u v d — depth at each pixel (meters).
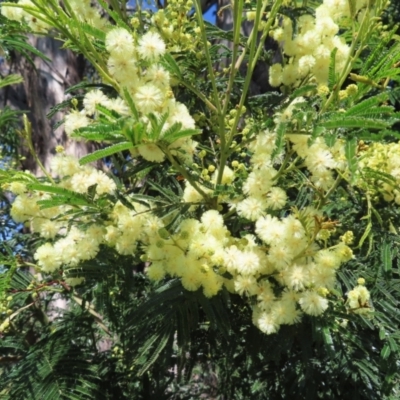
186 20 0.23
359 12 0.20
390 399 0.20
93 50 0.17
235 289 0.18
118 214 0.18
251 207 0.17
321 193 0.18
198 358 0.28
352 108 0.15
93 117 0.19
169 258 0.18
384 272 0.21
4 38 0.22
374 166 0.20
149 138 0.15
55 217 0.19
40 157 0.52
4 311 0.24
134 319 0.19
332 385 0.23
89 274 0.20
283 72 0.22
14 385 0.23
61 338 0.25
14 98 0.55
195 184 0.18
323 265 0.17
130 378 0.28
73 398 0.22
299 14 0.23
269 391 0.27
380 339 0.20
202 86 0.25
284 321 0.17
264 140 0.17
